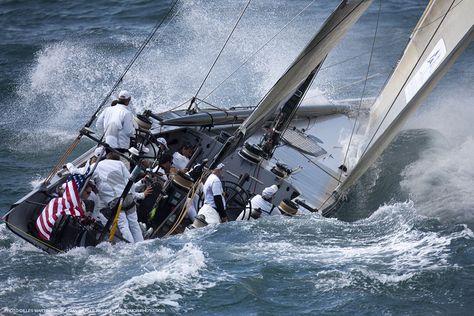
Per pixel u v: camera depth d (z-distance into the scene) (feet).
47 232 135.03
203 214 147.84
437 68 159.53
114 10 332.80
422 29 175.94
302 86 167.63
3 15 331.77
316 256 134.92
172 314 116.26
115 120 155.84
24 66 272.10
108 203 140.36
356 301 120.78
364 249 138.51
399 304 120.88
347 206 166.40
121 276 127.03
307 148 182.19
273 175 163.02
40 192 144.25
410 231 147.74
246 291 122.11
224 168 164.66
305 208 156.25
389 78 184.03
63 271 128.77
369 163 159.84
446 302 121.90
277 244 139.23
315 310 118.62
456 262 133.28
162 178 154.61
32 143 210.38
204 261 130.72
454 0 165.07
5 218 136.26
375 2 327.26
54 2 348.18
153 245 137.80
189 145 171.01
